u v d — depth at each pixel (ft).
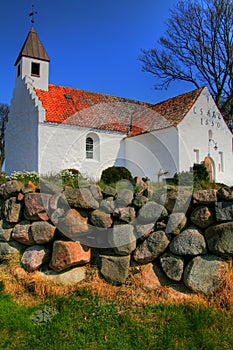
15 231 15.56
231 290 12.66
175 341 10.67
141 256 13.79
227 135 60.08
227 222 13.16
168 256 13.66
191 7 78.89
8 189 16.39
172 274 13.34
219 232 13.08
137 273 13.66
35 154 52.21
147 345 10.48
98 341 10.71
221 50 77.92
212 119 57.72
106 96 69.46
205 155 55.67
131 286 13.33
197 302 12.39
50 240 14.61
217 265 12.98
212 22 76.89
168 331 11.05
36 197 15.17
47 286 13.44
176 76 84.58
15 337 10.89
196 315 11.71
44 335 10.96
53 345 10.48
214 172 57.11
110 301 12.75
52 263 14.11
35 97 53.88
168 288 13.14
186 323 11.44
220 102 80.84
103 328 11.29
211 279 12.85
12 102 64.03
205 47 78.54
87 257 14.29
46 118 52.90
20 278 14.21
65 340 10.73
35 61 61.16
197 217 13.60
